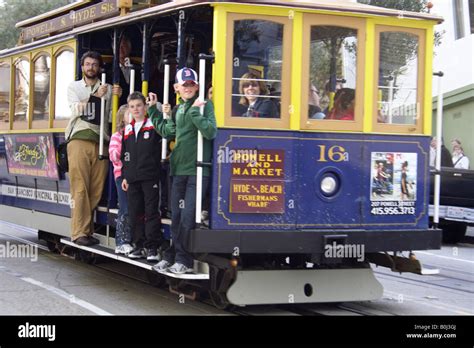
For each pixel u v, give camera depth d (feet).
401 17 23.97
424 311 25.67
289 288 23.48
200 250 21.61
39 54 34.06
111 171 29.07
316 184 23.07
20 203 37.01
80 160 28.96
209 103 21.84
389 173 24.13
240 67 22.33
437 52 69.15
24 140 35.65
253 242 22.08
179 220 22.94
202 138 21.86
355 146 23.62
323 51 23.22
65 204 31.86
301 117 22.88
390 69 24.20
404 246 24.09
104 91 28.53
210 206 22.04
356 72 23.70
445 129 61.21
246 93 22.39
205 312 24.53
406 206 24.40
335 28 23.35
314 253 22.88
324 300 24.04
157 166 24.93
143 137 24.86
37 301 25.75
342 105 23.56
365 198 23.75
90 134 29.14
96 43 30.81
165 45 30.19
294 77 22.80
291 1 22.65
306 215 22.95
